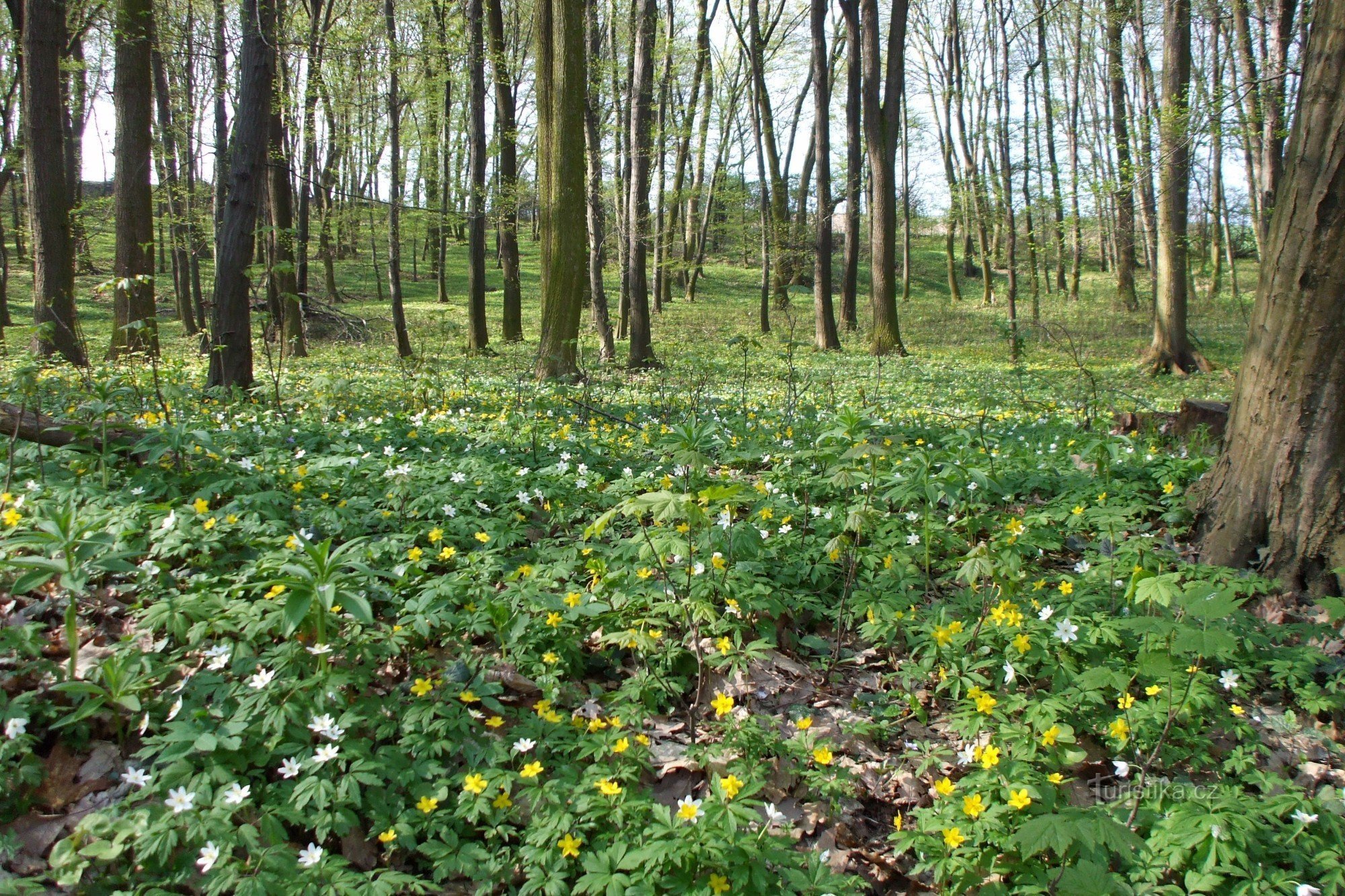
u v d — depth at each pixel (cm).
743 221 3675
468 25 1862
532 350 2002
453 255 4859
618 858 264
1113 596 408
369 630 349
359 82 1945
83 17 1586
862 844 308
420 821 285
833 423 782
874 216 2148
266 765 297
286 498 482
